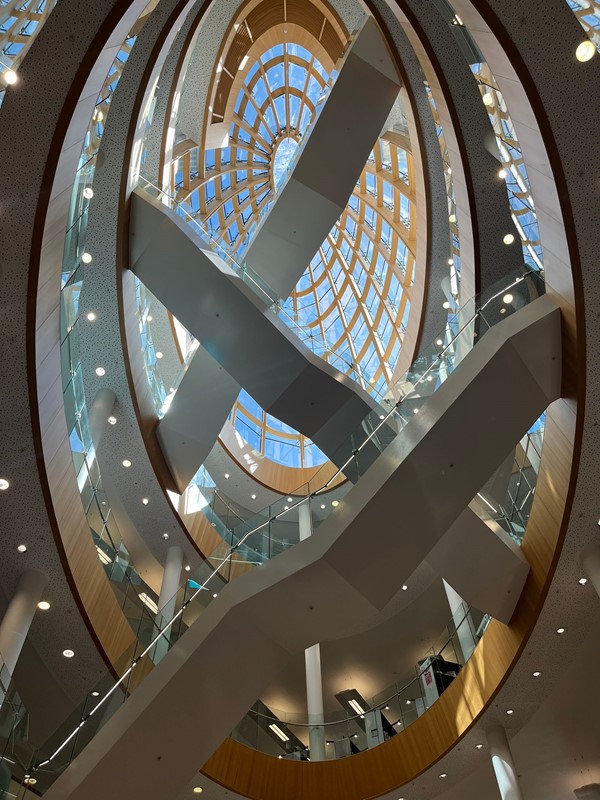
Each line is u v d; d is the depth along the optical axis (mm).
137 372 14086
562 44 7340
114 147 11445
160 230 12430
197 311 12875
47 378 9094
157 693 8742
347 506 9352
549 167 8039
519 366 9078
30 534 9984
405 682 14648
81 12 7266
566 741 13625
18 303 8102
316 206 14492
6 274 7930
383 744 13070
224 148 23781
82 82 7461
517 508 11727
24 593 10055
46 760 8898
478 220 12906
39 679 11945
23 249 7863
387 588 9234
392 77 13695
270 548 9945
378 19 13250
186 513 16781
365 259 26547
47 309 8625
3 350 8359
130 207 12508
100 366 13469
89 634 11148
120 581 12844
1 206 7648
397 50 13398
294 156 15273
